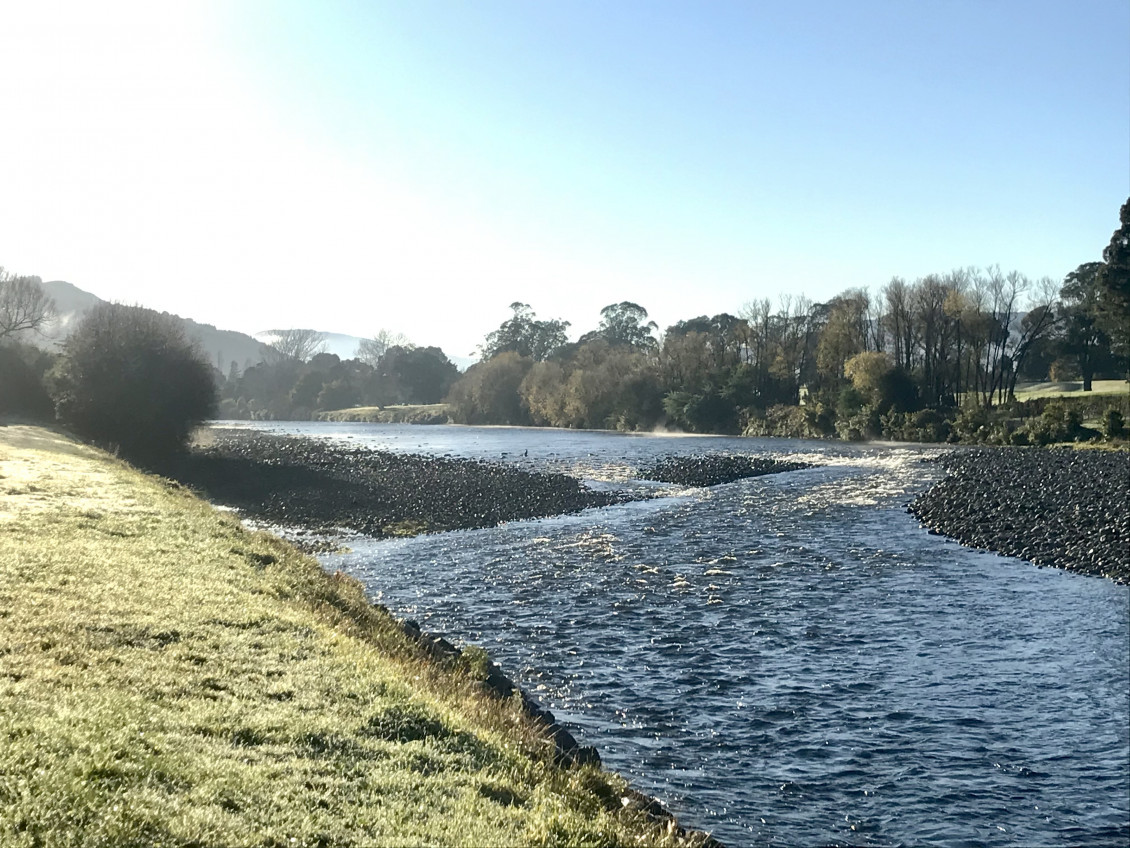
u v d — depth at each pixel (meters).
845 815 11.80
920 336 106.50
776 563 28.47
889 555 29.88
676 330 174.38
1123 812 12.02
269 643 11.84
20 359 70.25
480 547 32.03
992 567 27.84
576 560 29.25
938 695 16.27
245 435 110.19
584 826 7.77
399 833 6.78
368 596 24.16
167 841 6.00
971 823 11.67
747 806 11.95
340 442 100.38
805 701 15.92
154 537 18.80
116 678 9.32
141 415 61.09
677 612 22.17
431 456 76.44
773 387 125.31
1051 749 13.98
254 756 7.93
